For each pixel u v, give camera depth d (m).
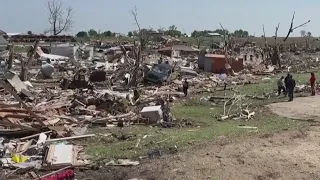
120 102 25.14
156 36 109.94
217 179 12.45
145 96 31.39
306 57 83.75
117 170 13.67
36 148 15.62
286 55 83.38
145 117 22.09
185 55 86.50
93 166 13.94
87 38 129.38
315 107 26.86
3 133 17.92
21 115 19.72
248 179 12.47
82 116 22.41
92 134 18.66
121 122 21.27
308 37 124.25
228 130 19.38
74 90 34.00
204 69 55.78
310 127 19.97
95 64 57.16
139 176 12.97
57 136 18.12
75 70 51.03
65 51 76.75
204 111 25.88
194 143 16.61
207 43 127.56
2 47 72.81
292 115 24.12
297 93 33.84
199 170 13.19
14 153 15.07
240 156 14.63
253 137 17.52
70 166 13.82
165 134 18.67
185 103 29.05
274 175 12.81
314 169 13.38
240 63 56.94
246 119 23.08
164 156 14.90
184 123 21.78
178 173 12.95
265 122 21.98
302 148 15.77
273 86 39.16
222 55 59.44
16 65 53.97
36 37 89.81
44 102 25.86
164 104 23.73
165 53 82.25
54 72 49.03
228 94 33.94
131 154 15.37
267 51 71.88
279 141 16.81
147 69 43.12
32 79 43.78
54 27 110.81
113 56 65.38
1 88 28.77
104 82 39.69
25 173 13.43
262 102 29.45
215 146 16.02
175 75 46.41
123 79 42.56
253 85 40.72
